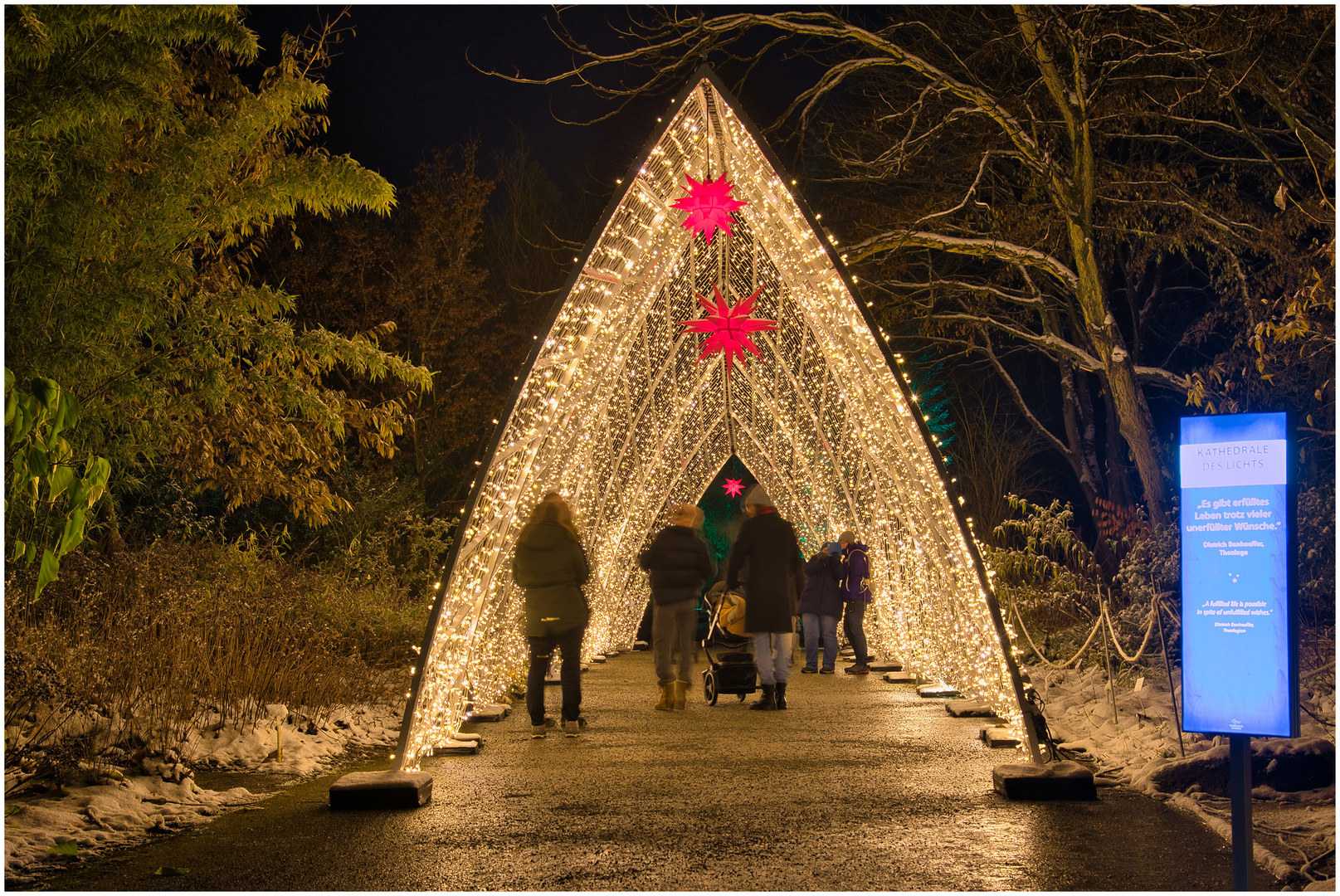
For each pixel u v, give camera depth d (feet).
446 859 13.83
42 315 27.61
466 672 23.53
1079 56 51.49
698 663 44.04
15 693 18.65
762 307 39.45
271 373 39.60
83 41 27.45
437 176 69.36
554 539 24.84
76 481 14.28
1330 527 32.86
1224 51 44.62
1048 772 17.33
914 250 74.38
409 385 64.13
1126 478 73.67
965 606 25.80
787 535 29.73
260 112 34.06
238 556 36.81
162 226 31.19
